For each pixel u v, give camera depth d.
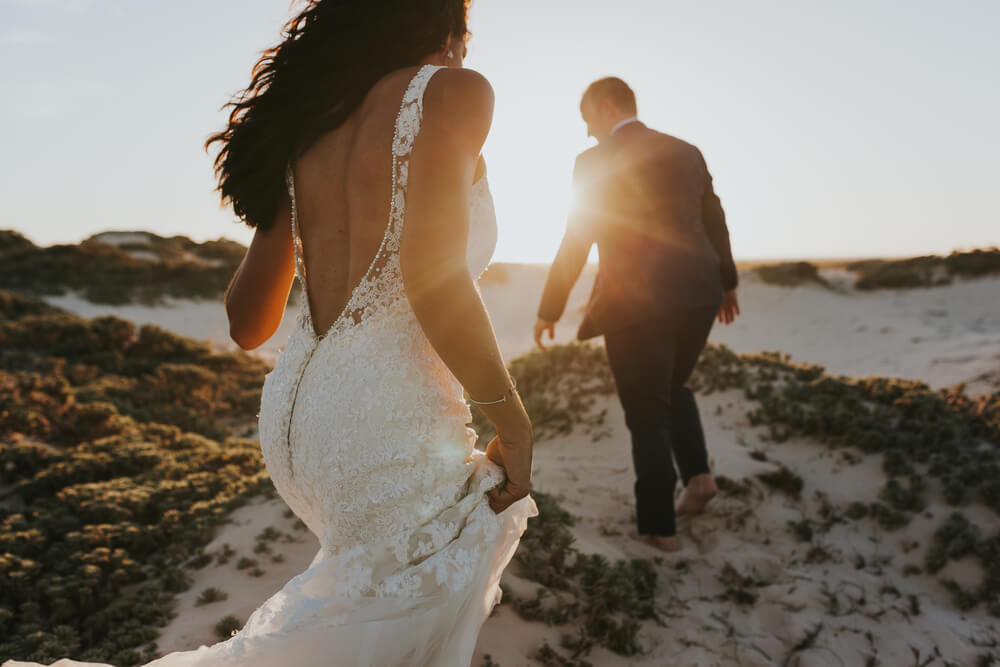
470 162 1.15
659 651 2.68
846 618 3.00
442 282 1.09
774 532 3.62
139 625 2.65
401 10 1.25
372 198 1.19
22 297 13.54
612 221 3.23
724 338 21.67
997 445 4.43
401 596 1.14
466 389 1.16
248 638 1.12
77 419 5.86
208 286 25.81
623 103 3.31
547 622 2.64
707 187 3.48
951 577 3.29
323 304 1.26
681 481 4.15
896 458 4.08
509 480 1.25
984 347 15.92
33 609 2.83
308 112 1.26
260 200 1.37
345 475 1.17
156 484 4.13
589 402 5.18
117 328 10.34
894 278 28.00
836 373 15.69
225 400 8.41
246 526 3.38
